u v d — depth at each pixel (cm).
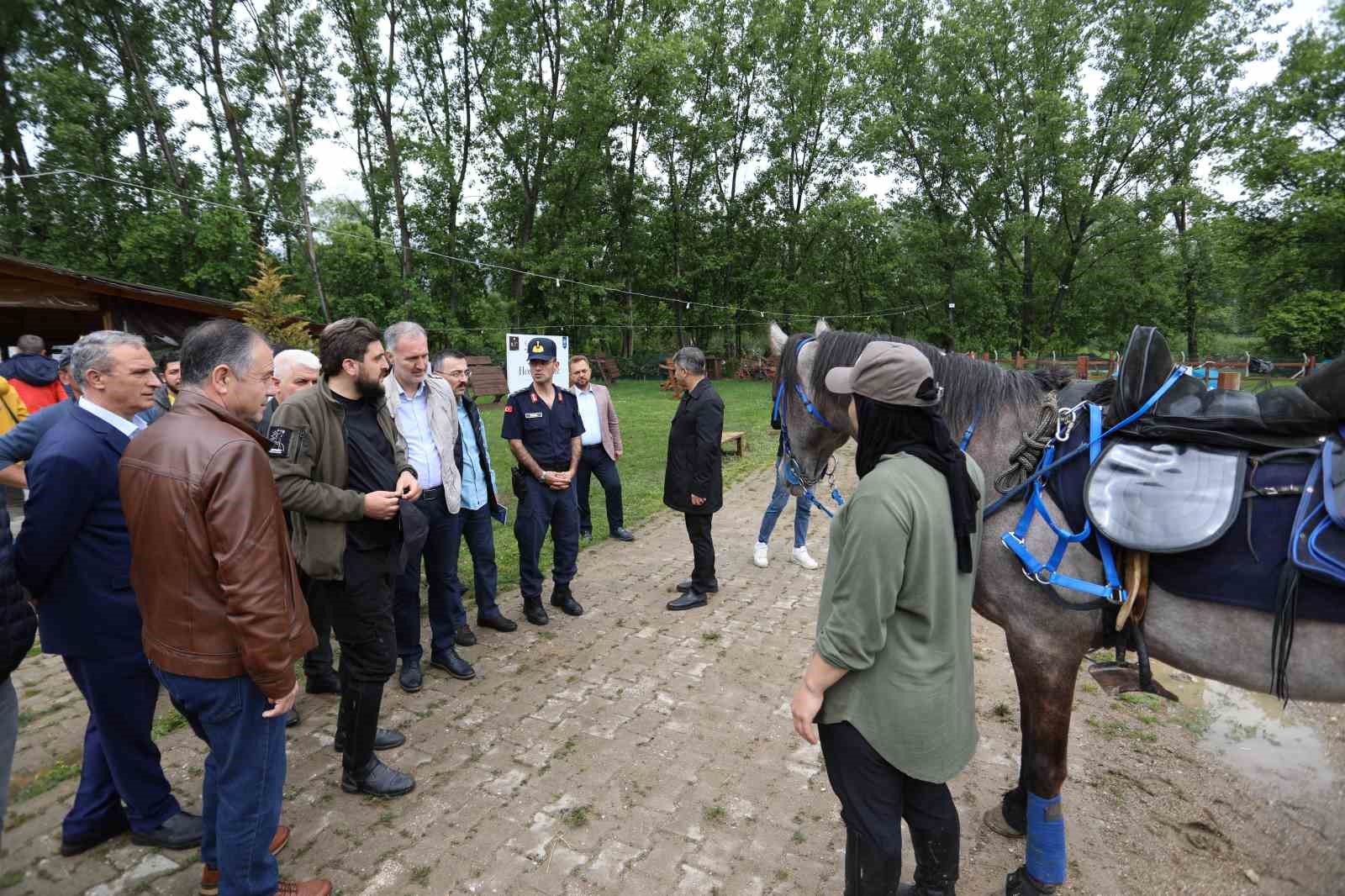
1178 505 179
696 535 468
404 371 350
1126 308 2775
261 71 2117
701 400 452
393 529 267
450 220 2575
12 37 1917
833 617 158
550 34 2631
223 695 184
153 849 245
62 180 1969
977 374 226
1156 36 2391
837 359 264
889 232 3128
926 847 172
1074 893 220
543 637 427
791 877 230
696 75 2716
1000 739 313
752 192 3116
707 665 387
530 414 429
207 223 1877
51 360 662
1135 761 294
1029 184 2808
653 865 236
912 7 2908
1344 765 290
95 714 230
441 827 256
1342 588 166
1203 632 184
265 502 181
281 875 231
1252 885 223
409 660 362
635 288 3131
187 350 191
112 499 221
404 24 2389
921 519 154
